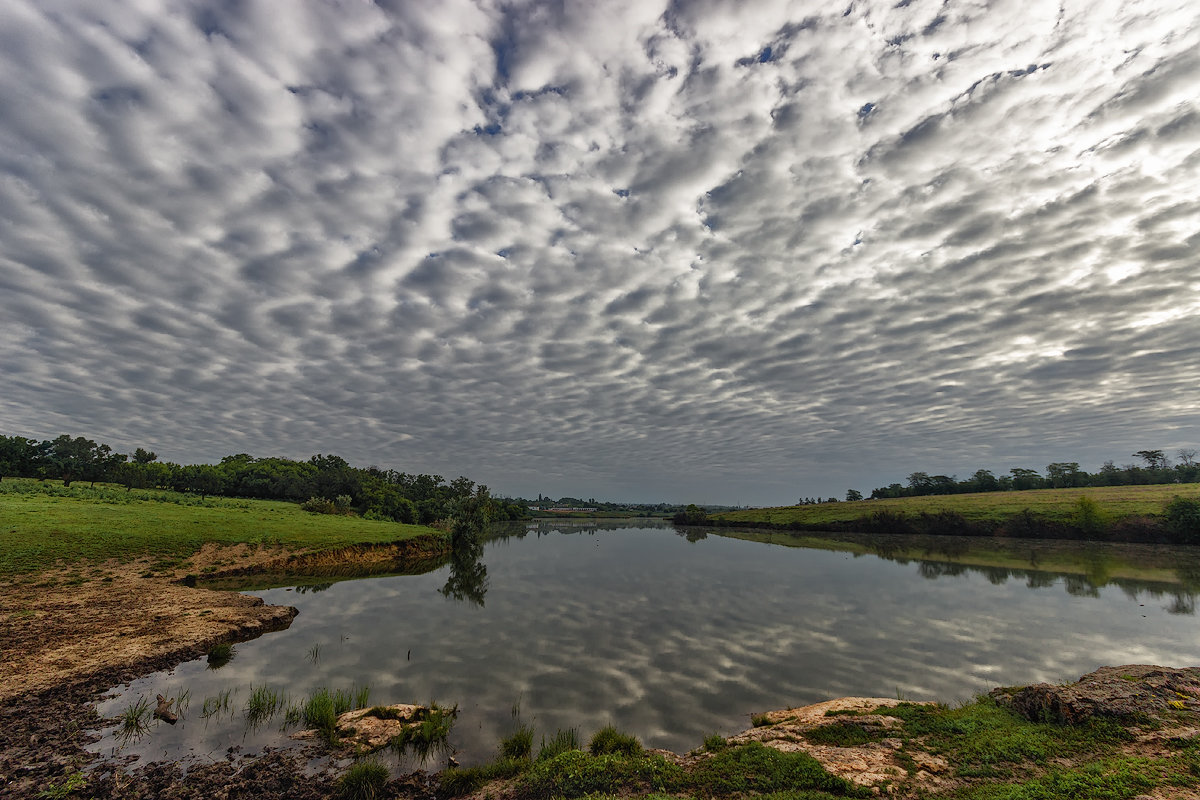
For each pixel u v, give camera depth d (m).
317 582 44.75
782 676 21.81
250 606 31.88
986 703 15.98
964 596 39.47
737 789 10.85
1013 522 92.75
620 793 11.05
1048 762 11.10
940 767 11.35
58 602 29.14
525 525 175.12
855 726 14.49
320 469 156.62
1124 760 10.20
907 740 13.24
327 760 13.82
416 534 73.31
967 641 27.09
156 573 39.50
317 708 16.41
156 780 12.52
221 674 20.77
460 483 158.25
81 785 12.02
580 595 40.19
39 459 93.75
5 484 68.50
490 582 46.72
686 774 11.66
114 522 47.97
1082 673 22.03
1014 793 9.30
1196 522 72.38
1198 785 8.82
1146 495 99.12
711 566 58.25
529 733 14.89
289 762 13.63
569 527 161.88
